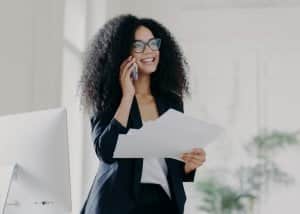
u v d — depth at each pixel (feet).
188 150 5.83
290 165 12.65
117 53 6.32
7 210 5.43
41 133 5.34
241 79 13.17
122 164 5.94
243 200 12.67
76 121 12.73
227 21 13.44
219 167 12.85
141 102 6.27
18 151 5.34
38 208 5.44
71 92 12.65
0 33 8.60
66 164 5.44
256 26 13.34
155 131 5.54
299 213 12.45
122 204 5.83
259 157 12.77
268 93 13.03
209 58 13.37
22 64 9.20
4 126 5.42
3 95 8.62
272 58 13.16
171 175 6.00
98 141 6.02
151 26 6.52
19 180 5.40
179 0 13.73
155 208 5.94
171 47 6.59
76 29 13.12
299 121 12.80
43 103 9.85
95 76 6.44
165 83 6.47
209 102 13.16
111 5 13.42
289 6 13.26
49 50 10.16
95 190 5.96
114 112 6.27
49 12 10.21
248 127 12.94
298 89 12.94
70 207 5.48
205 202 12.75
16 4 9.11
